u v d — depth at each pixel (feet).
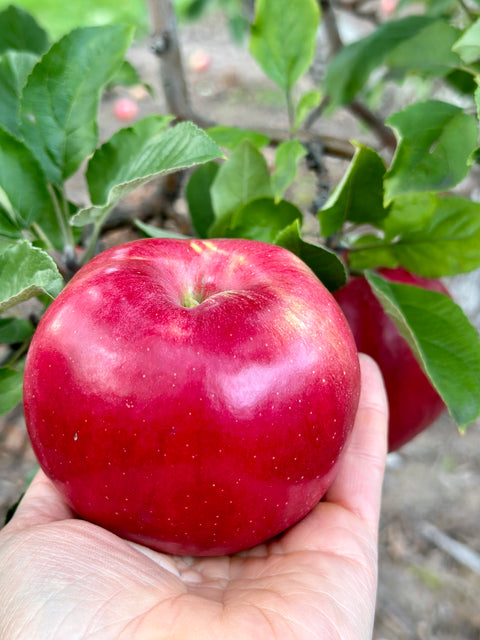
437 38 0.74
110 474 0.48
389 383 0.74
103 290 0.50
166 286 0.53
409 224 0.71
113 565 0.54
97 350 0.47
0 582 0.54
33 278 0.52
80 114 0.67
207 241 0.59
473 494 1.53
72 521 0.57
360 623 0.55
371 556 0.60
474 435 1.69
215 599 0.57
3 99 0.73
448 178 0.56
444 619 1.28
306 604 0.53
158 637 0.49
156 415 0.46
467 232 0.71
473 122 0.57
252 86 3.68
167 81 0.94
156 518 0.50
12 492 1.38
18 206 0.65
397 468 1.60
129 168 0.62
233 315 0.49
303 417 0.48
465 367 0.63
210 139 0.54
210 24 4.84
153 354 0.46
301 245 0.61
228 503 0.49
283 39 0.74
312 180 2.22
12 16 0.85
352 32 2.40
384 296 0.62
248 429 0.47
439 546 1.42
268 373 0.47
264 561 0.61
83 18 4.63
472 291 1.48
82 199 2.05
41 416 0.50
